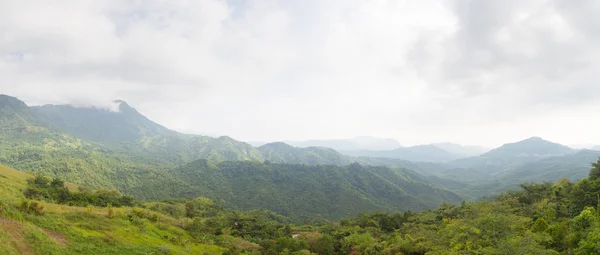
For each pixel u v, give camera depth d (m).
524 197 79.75
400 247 55.91
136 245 39.06
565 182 79.88
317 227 111.88
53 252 27.11
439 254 43.50
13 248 24.64
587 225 40.53
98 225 41.31
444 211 87.88
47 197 64.19
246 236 85.19
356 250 63.44
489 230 46.41
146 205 101.38
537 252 34.84
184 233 58.50
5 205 31.22
